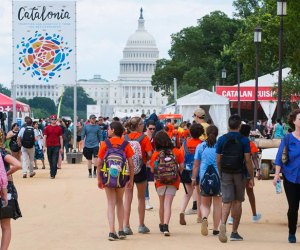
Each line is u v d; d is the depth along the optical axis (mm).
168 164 20562
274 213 25531
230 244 18969
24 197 31016
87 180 39969
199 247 18453
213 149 20406
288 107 73000
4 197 15289
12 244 19094
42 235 20656
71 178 41531
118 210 20109
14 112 55375
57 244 19094
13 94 55375
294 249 18078
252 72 80750
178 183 20812
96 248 18438
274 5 60750
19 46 54906
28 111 75875
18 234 20828
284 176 19234
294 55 52781
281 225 22750
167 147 20781
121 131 19938
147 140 21203
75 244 19094
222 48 158500
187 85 155000
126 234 20844
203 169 20547
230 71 137875
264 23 74625
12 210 15531
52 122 41375
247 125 21797
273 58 78000
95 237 20312
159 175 20625
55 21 54812
